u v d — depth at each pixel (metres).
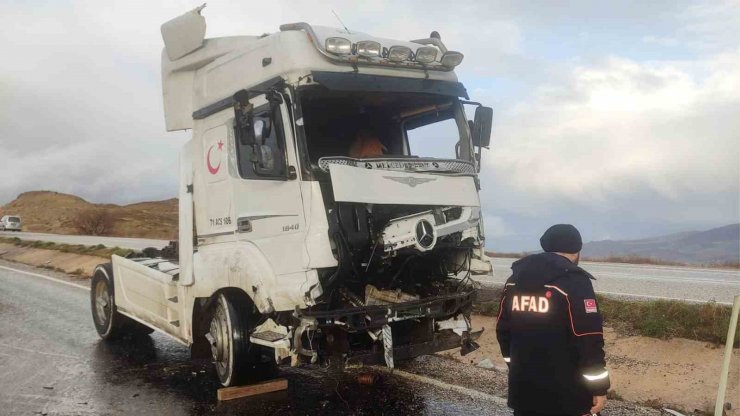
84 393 6.26
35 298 12.52
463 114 6.46
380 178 5.41
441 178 5.82
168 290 7.16
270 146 5.56
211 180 6.43
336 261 5.25
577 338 3.38
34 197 144.00
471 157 6.35
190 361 7.56
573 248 3.72
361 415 5.47
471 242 6.16
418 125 6.81
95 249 20.59
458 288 6.32
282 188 5.51
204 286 6.38
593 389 3.35
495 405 5.63
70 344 8.53
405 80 6.08
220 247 6.27
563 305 3.44
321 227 5.20
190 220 6.75
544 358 3.46
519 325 3.58
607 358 6.59
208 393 6.23
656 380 6.00
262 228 5.69
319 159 5.32
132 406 5.84
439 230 5.64
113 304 8.59
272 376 6.61
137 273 7.99
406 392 6.06
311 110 5.94
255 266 5.65
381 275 5.96
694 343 6.33
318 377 6.68
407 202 5.46
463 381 6.40
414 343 5.75
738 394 5.44
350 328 5.26
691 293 10.13
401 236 5.44
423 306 5.68
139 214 99.81
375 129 6.66
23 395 6.19
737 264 21.28
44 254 21.94
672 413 5.31
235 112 5.48
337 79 5.61
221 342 6.24
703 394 5.59
